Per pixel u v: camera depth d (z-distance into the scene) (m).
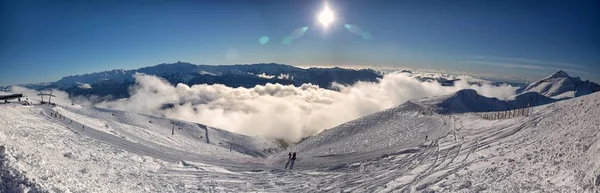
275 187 22.14
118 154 26.64
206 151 70.50
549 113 37.59
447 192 17.19
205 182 22.17
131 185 17.81
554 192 13.51
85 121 66.00
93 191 13.88
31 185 11.86
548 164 17.42
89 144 28.28
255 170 27.56
